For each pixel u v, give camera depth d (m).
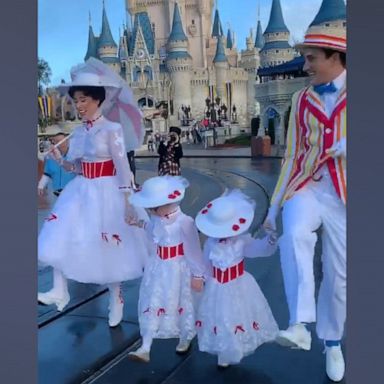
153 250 2.96
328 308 2.55
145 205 2.72
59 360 2.88
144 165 13.81
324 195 2.46
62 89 3.35
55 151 3.44
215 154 16.84
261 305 2.72
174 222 2.77
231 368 2.75
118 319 3.33
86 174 3.22
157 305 2.78
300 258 2.37
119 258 3.18
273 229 2.62
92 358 2.90
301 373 2.69
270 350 2.93
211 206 2.71
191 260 2.76
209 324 2.66
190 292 2.80
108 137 3.13
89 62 3.39
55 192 4.50
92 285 4.12
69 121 8.38
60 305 3.27
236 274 2.65
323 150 2.41
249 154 16.41
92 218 3.15
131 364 2.82
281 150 15.86
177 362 2.84
